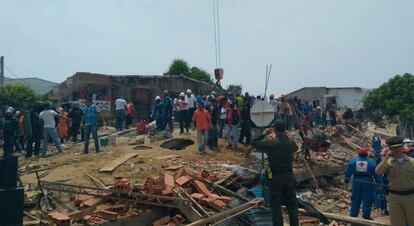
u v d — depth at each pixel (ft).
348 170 33.12
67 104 67.10
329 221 30.73
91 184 35.73
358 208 32.50
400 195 22.12
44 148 49.39
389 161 22.57
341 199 45.34
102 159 44.50
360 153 32.73
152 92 103.45
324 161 54.80
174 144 55.57
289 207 22.76
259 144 23.20
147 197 30.66
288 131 63.62
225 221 27.66
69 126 62.49
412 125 128.88
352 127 81.56
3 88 99.09
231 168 41.14
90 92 99.60
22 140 57.21
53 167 41.68
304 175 48.55
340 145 69.21
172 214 31.17
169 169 40.45
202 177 35.81
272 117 36.76
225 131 57.98
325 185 50.83
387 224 28.60
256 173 38.81
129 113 73.61
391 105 150.71
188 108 59.88
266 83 33.53
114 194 31.19
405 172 22.00
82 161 43.88
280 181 22.52
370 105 159.43
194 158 46.14
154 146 53.06
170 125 59.11
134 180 37.11
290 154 23.04
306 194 45.88
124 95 100.99
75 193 31.24
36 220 27.96
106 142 55.06
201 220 26.55
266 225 27.35
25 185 34.32
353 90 177.68
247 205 28.19
